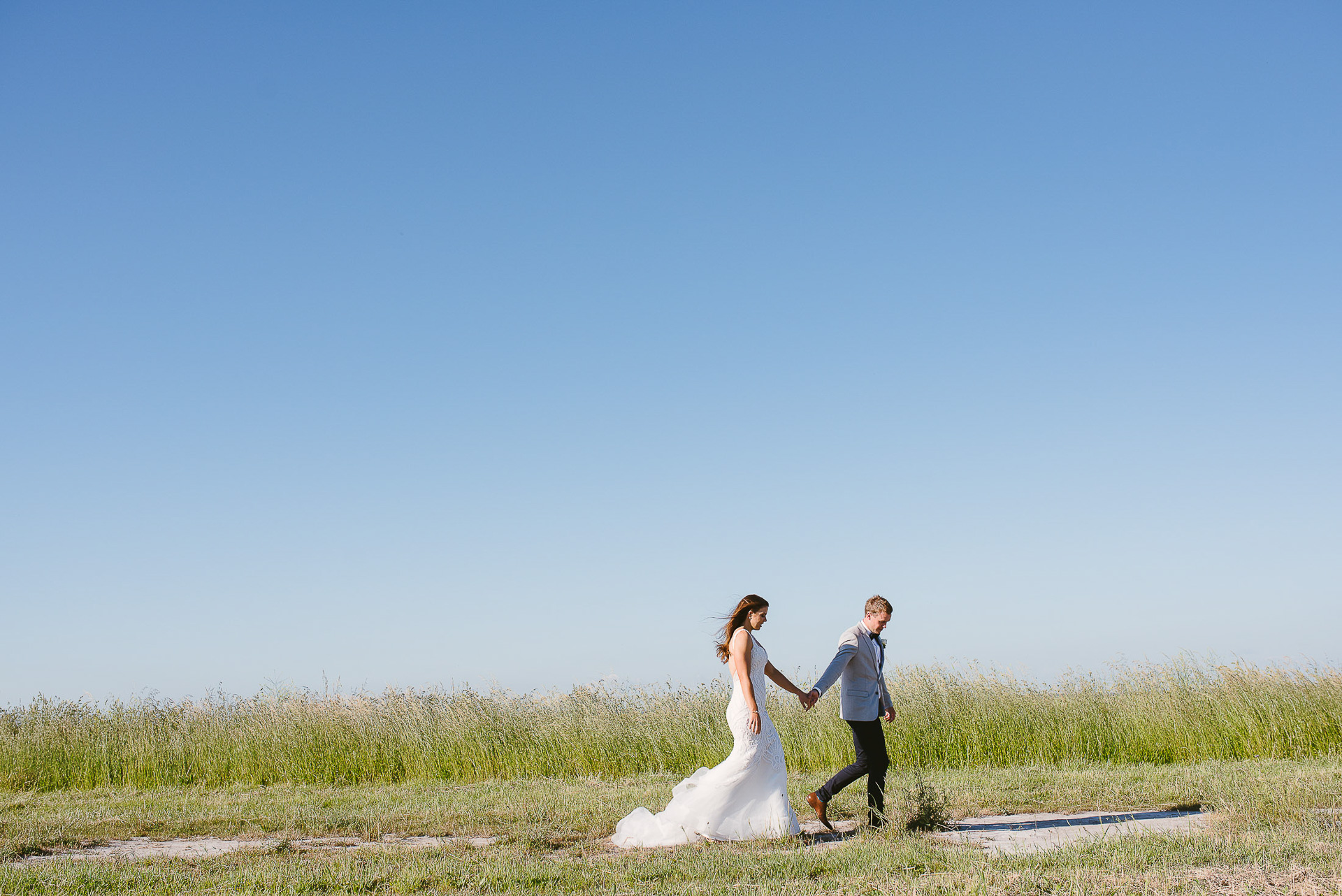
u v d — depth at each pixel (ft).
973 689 47.32
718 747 46.65
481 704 51.70
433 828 29.53
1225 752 42.83
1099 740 44.01
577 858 23.61
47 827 30.94
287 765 47.75
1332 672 45.14
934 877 19.12
